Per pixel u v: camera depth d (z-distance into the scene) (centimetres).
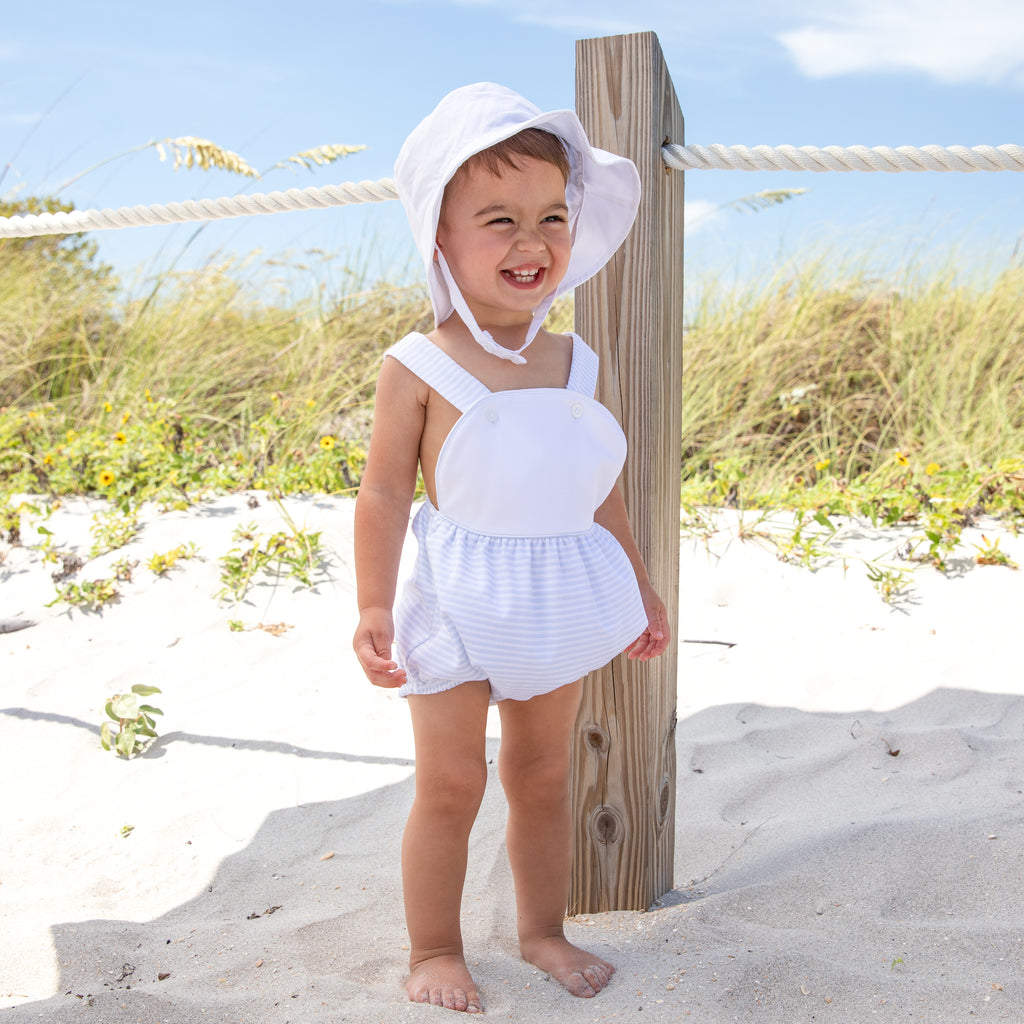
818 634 338
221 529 427
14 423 552
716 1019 148
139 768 271
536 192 154
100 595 380
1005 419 541
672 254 192
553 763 171
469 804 159
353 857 221
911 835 200
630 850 192
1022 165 178
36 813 247
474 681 158
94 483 489
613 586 162
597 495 166
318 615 372
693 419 557
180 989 165
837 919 176
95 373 627
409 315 658
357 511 161
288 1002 157
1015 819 205
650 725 190
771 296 641
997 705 281
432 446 161
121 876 216
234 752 277
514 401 156
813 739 271
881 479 483
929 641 327
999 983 154
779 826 224
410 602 161
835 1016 148
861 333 627
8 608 382
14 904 202
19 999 164
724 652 332
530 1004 155
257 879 213
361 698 312
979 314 606
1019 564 373
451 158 152
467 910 192
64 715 301
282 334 661
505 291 157
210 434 570
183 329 646
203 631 362
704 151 182
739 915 182
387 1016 150
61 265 678
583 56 181
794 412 563
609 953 172
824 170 182
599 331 183
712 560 395
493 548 155
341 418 586
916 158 180
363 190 225
